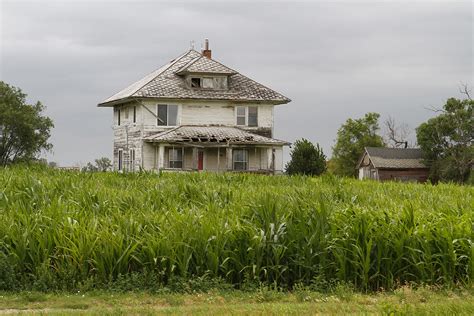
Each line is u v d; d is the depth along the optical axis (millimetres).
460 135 83312
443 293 16719
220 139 57094
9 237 17188
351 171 103938
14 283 16406
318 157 66875
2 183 23984
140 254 17172
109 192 23031
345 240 17609
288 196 21750
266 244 17531
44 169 32000
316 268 17438
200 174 32562
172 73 61094
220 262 17406
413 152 92438
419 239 17797
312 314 13742
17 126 85500
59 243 17031
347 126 104875
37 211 19172
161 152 56656
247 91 60594
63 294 16141
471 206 22734
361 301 15766
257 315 13508
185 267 16969
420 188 32000
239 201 21969
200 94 59062
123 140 63688
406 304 13438
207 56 65688
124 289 16500
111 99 65000
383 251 17672
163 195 23453
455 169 82938
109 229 17766
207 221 17875
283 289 17266
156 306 15180
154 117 58312
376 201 23953
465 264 17781
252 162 59500
